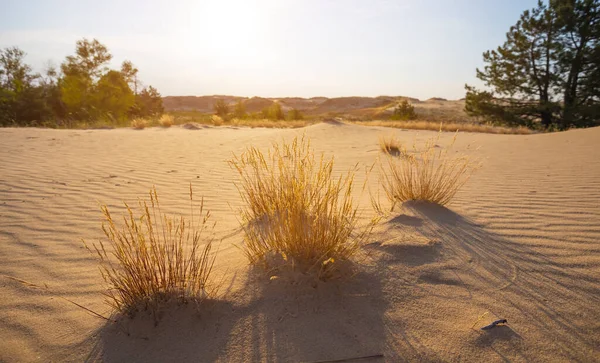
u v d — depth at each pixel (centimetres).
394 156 773
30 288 246
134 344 187
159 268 213
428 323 197
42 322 208
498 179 532
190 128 1734
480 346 180
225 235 328
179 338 190
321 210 251
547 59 2452
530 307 210
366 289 226
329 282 229
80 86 2822
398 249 276
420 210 373
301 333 191
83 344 189
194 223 373
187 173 628
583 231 315
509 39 2555
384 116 5422
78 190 511
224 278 238
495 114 2623
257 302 213
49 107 2672
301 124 2209
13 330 201
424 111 6003
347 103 9300
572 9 2280
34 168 646
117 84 3031
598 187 457
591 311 206
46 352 184
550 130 2145
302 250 245
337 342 185
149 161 745
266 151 871
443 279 240
